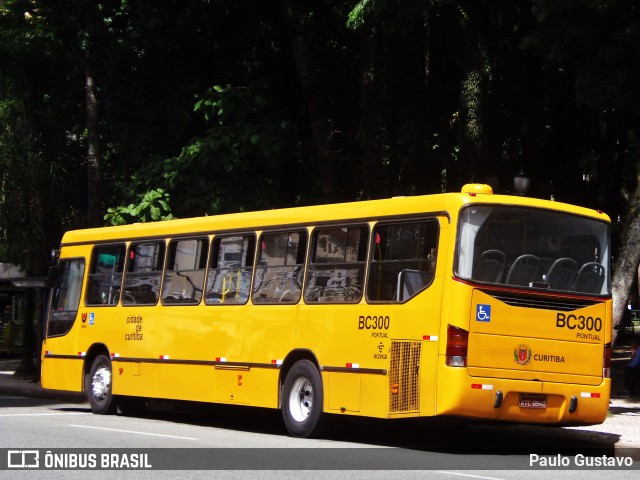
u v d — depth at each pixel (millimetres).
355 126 26844
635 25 17953
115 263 19859
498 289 13320
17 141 31422
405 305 13688
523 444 15680
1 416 18672
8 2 31266
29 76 31172
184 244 18141
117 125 27797
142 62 27203
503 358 13250
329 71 27312
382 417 13812
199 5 26344
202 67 27625
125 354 19094
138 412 20219
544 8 18375
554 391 13625
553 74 23781
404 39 24172
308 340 15156
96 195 28469
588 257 14227
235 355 16484
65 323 20875
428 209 13672
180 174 24859
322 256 15234
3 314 42375
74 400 24500
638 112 18812
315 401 14844
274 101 27141
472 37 22141
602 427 16234
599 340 14164
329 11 27125
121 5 27672
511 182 25562
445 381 12969
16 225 31156
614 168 28562
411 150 26141
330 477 10352
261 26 27328
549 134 25969
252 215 16766
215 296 17141
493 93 23438
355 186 26281
